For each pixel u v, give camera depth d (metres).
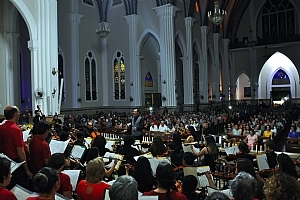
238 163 4.31
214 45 36.66
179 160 6.00
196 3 31.80
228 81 40.06
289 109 27.88
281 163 4.23
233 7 38.78
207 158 7.16
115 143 8.31
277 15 38.75
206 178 4.84
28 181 4.64
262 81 41.88
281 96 40.75
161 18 25.02
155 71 31.41
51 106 16.72
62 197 3.25
